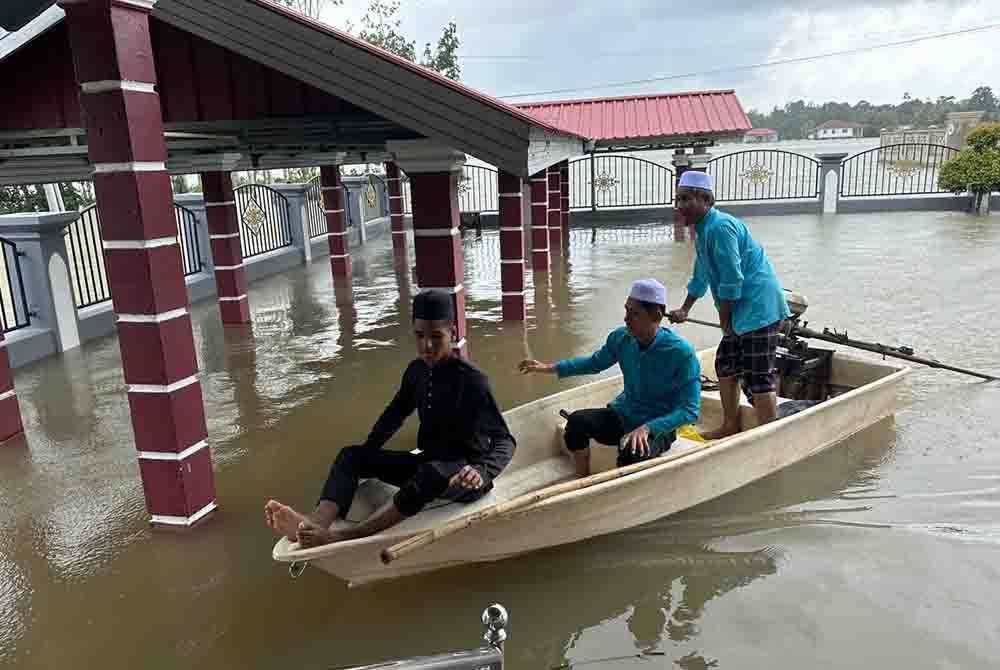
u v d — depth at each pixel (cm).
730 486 463
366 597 380
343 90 509
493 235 2027
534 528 388
